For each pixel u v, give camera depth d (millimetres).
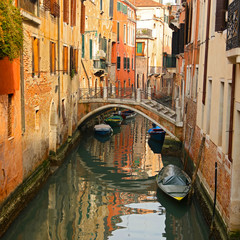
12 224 10219
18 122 11188
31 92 12797
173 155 20359
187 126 18328
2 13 8305
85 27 26281
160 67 46750
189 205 12852
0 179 9469
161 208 12820
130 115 38000
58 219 11562
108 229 11039
